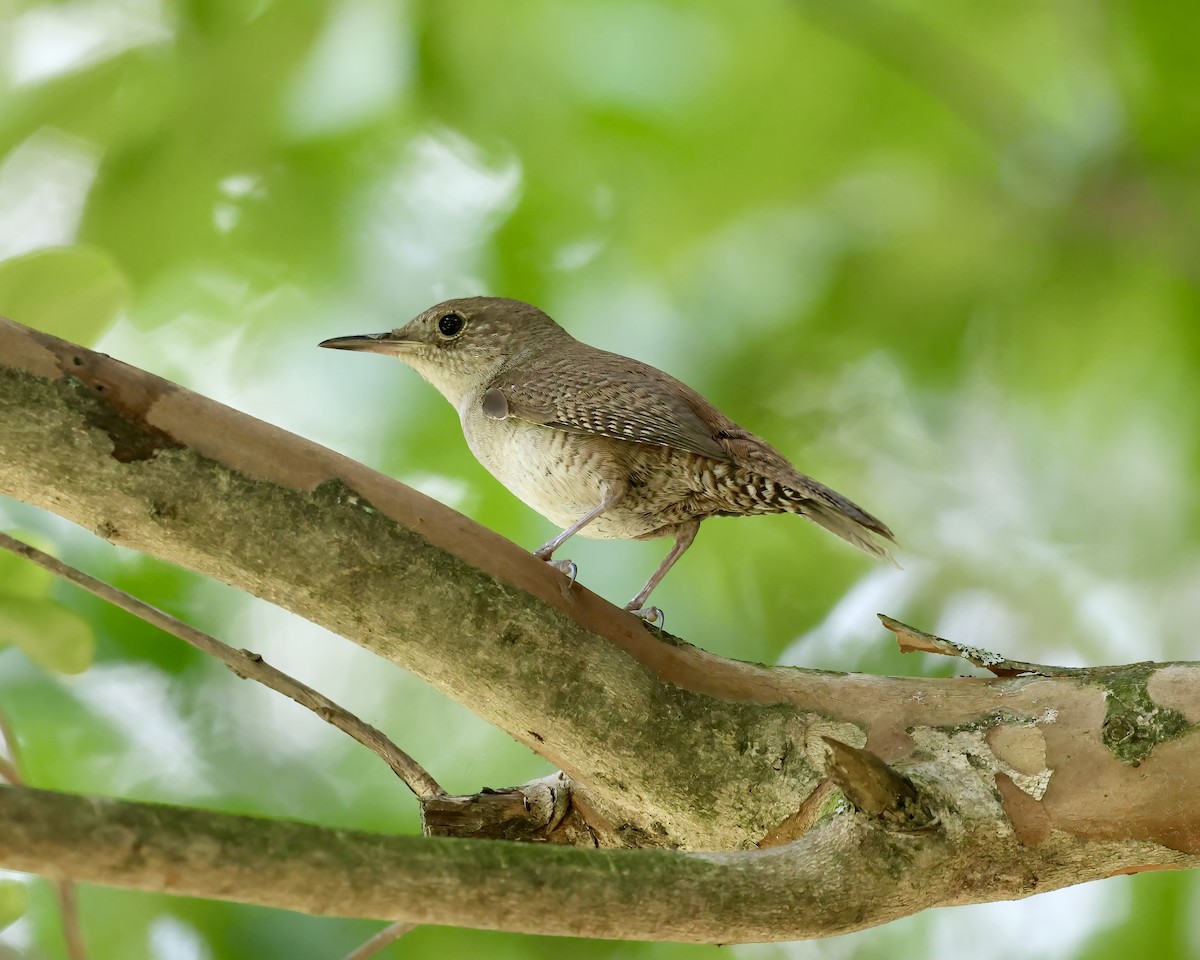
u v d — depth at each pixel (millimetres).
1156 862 6051
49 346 5676
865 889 5441
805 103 11625
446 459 11375
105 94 10016
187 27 9930
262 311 11734
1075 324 11617
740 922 5148
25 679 10289
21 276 6434
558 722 6309
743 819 6438
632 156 11570
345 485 5969
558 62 11227
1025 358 11867
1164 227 11227
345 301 11758
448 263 11727
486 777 10992
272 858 4316
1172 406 11648
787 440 12164
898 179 12000
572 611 6289
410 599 6023
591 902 4840
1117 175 11352
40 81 9938
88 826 4082
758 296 12031
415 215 11750
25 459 5621
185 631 5766
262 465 5863
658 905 4965
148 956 9938
